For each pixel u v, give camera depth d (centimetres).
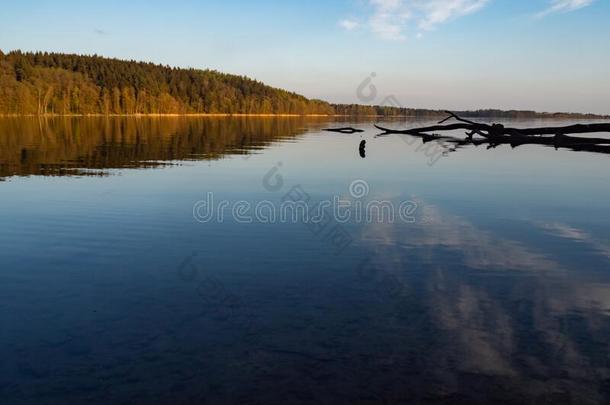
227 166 2220
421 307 642
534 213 1217
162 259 841
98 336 555
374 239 974
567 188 1599
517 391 454
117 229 1040
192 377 473
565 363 502
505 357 514
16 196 1401
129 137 4253
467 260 841
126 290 696
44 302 651
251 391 451
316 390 454
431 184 1694
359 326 586
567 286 719
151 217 1156
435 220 1144
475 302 659
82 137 4081
